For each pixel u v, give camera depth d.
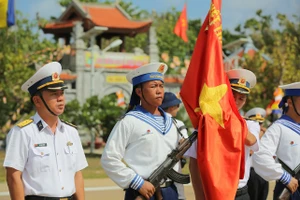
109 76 37.88
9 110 30.20
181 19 35.75
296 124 7.16
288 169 7.05
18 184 5.60
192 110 6.44
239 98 7.18
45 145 5.74
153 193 6.15
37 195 5.64
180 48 50.41
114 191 14.19
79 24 37.31
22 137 5.67
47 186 5.67
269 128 7.21
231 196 6.00
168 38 50.44
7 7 25.84
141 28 39.69
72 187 5.91
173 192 6.31
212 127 6.18
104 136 26.28
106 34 41.56
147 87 6.37
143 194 6.08
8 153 5.65
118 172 6.15
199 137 6.18
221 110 6.26
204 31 6.66
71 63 37.59
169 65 41.69
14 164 5.61
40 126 5.79
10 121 29.38
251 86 7.37
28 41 34.88
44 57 31.70
